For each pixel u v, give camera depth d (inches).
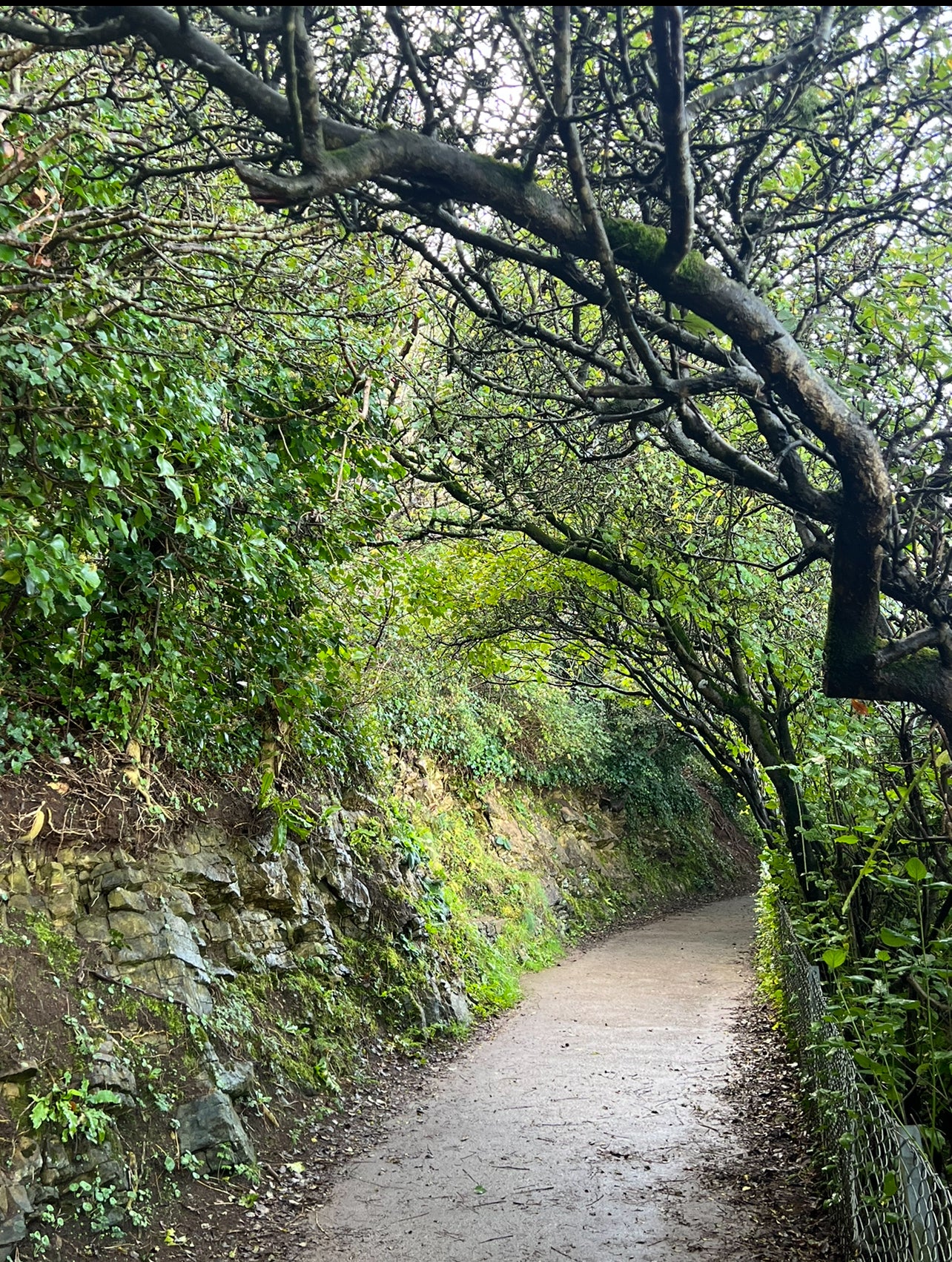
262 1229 214.1
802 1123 269.0
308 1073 290.5
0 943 213.2
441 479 283.1
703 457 169.3
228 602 281.1
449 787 606.5
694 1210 217.9
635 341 125.3
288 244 171.3
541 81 106.3
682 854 917.2
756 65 128.4
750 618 289.4
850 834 187.6
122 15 91.7
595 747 820.0
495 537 346.0
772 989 424.2
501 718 692.7
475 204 112.3
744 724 292.8
